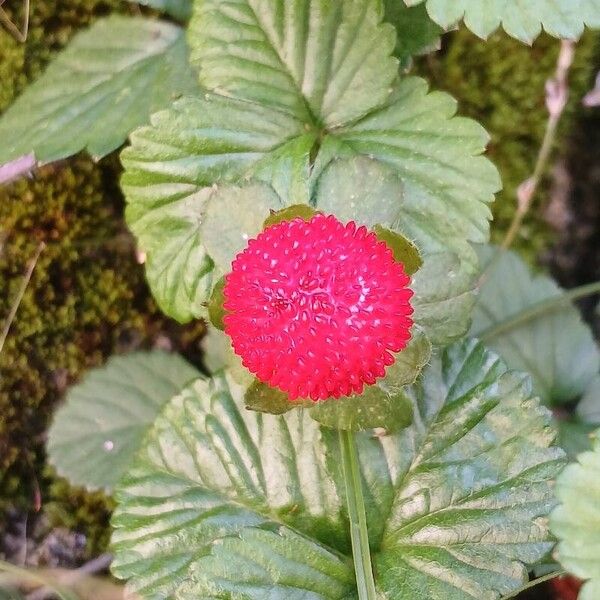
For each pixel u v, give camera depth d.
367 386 0.05
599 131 0.09
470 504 0.06
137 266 0.08
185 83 0.07
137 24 0.07
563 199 0.09
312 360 0.05
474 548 0.06
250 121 0.06
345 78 0.06
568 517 0.05
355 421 0.05
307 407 0.05
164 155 0.06
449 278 0.05
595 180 0.09
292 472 0.06
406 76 0.07
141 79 0.07
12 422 0.08
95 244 0.08
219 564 0.05
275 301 0.05
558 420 0.08
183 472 0.06
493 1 0.06
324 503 0.06
